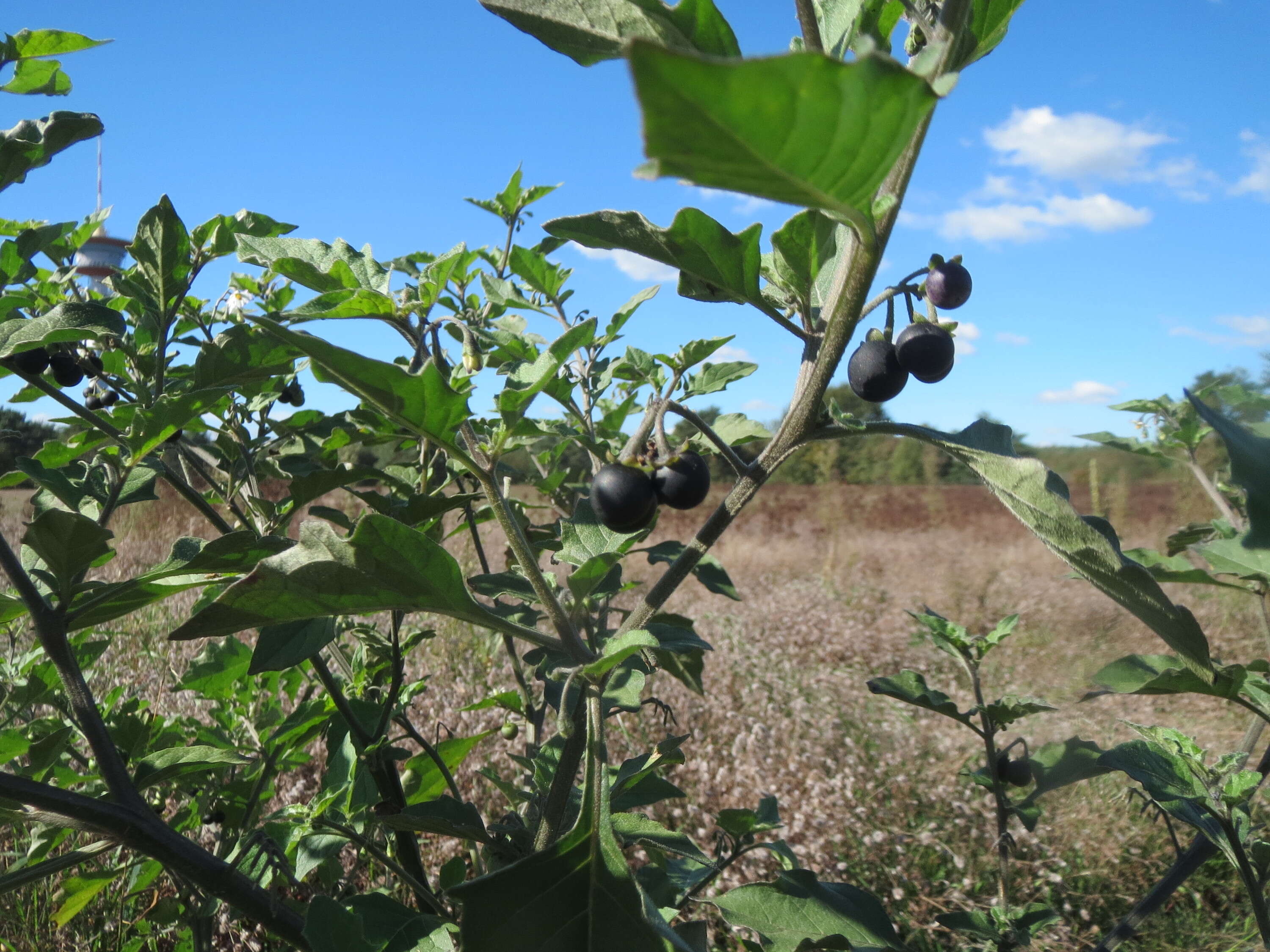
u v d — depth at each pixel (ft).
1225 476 8.93
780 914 5.16
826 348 3.54
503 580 4.94
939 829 12.73
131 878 7.55
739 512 3.89
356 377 3.40
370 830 6.79
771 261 4.74
